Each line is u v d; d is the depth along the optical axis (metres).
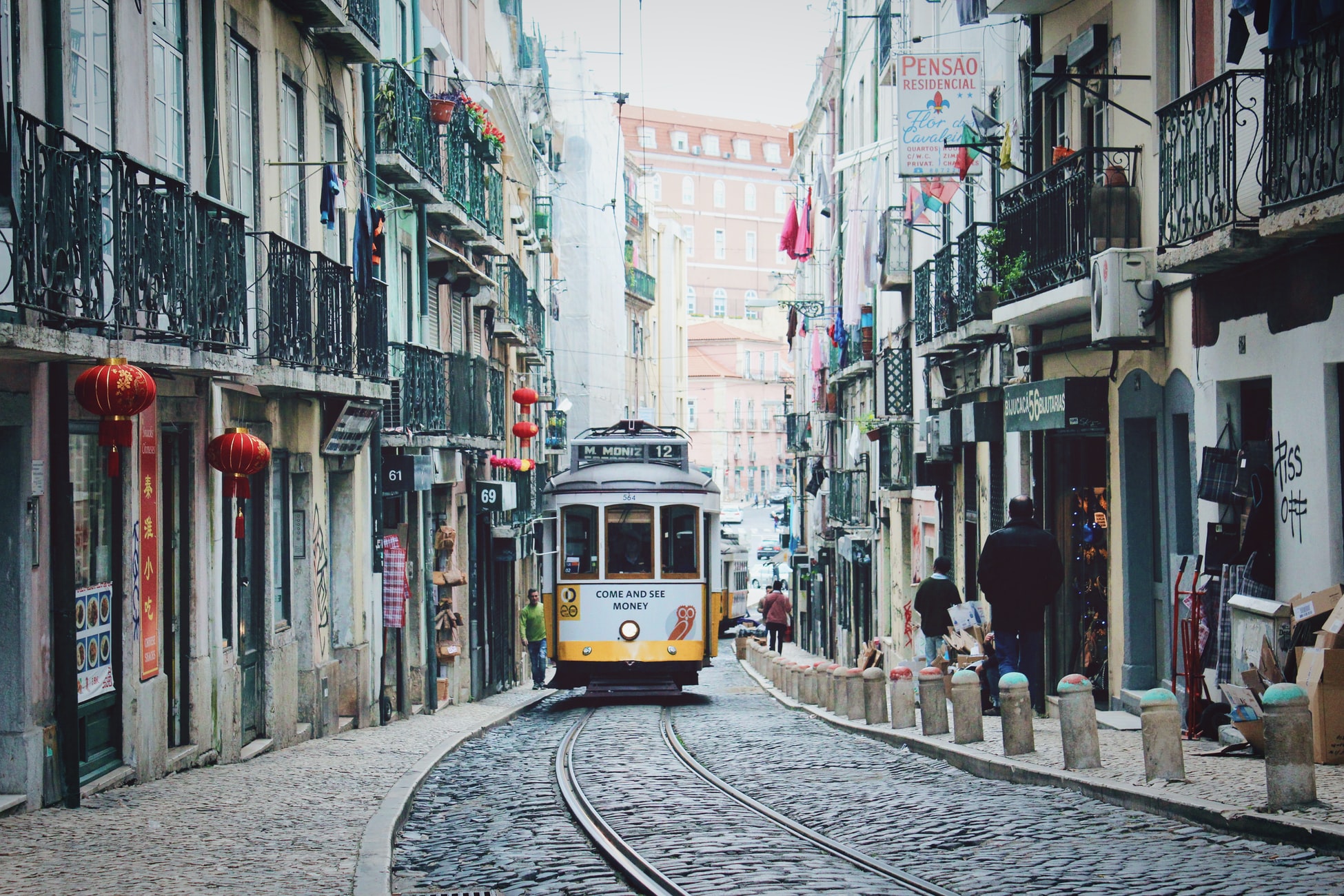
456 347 27.53
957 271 21.25
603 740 16.69
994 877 7.57
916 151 19.67
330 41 17.75
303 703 16.75
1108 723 14.30
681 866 8.29
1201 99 12.16
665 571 24.09
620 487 24.17
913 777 12.35
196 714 13.04
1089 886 7.14
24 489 9.88
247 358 12.93
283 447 15.73
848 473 36.28
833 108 44.41
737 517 87.44
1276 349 11.56
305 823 9.66
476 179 26.59
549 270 47.31
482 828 10.11
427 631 22.69
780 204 122.31
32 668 10.02
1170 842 8.19
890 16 31.36
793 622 56.84
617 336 61.88
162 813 10.08
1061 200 15.70
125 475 11.51
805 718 20.47
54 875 7.84
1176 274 13.62
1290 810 8.08
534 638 29.58
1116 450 15.41
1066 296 15.23
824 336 45.62
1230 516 12.62
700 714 21.66
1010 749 12.07
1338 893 6.54
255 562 15.04
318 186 17.41
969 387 22.22
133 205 10.34
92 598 11.10
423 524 22.89
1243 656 11.51
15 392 9.70
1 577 9.86
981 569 14.77
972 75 19.61
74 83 10.45
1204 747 11.46
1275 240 10.95
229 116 14.16
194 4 13.30
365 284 17.55
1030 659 14.73
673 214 105.44
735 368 103.81
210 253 11.98
